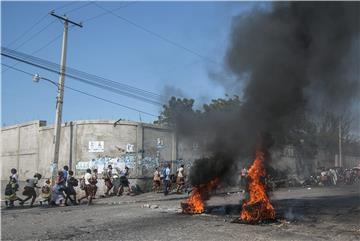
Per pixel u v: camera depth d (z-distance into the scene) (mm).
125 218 13016
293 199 19078
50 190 19000
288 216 13258
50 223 12367
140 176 24297
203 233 10320
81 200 20844
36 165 26750
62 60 21484
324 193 23266
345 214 13656
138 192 23938
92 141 24047
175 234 10211
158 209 15391
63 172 19344
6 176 29547
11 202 18141
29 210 16672
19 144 28625
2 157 30219
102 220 12695
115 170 23750
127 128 24406
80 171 23969
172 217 13125
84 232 10680
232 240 9492
